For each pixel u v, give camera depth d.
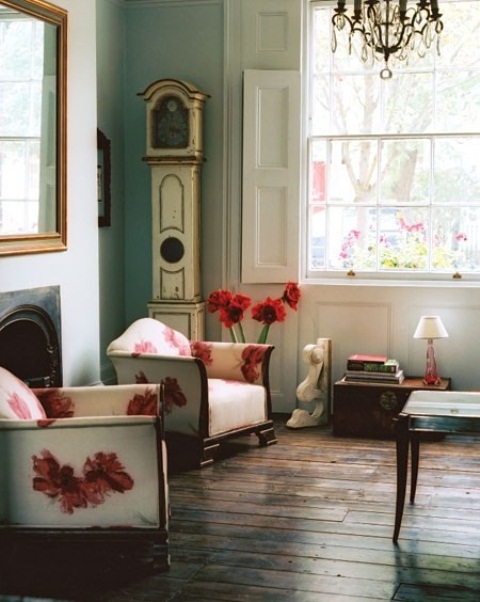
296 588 3.36
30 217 4.50
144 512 3.52
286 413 6.47
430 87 6.18
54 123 4.72
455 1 6.09
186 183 6.34
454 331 6.14
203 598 3.27
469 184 6.17
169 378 5.07
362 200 6.34
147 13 6.59
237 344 5.61
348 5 6.23
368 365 5.84
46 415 4.01
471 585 3.39
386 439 5.73
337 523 4.08
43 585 3.39
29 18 4.45
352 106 6.32
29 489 3.54
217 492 4.57
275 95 6.29
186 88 6.21
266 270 6.37
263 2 6.30
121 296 6.73
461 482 4.73
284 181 6.32
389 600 3.26
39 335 4.62
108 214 6.38
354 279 6.37
